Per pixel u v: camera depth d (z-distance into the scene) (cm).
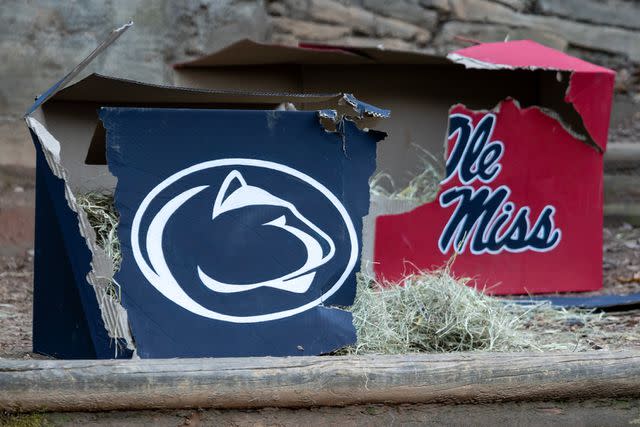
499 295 560
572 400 342
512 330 402
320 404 328
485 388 334
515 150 557
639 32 922
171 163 343
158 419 323
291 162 353
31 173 740
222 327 346
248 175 350
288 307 352
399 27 862
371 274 411
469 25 882
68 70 759
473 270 552
